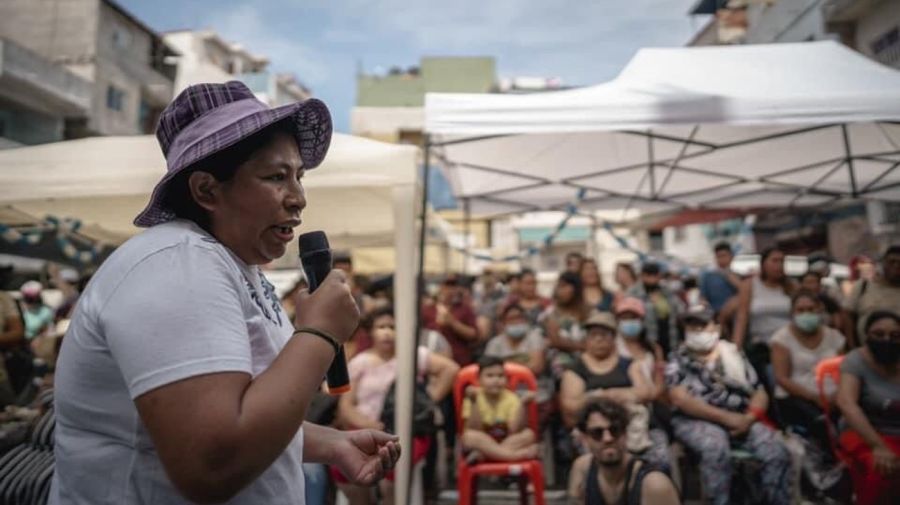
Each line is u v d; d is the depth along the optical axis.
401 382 3.52
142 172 3.74
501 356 4.89
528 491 4.00
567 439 4.42
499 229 22.55
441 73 28.89
